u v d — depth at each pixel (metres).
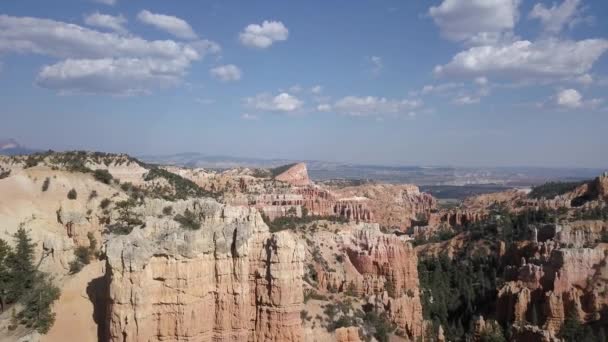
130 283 58.59
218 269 63.12
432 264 159.25
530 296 114.94
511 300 115.88
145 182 113.31
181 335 60.28
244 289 64.06
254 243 65.62
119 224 89.75
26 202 88.69
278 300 64.00
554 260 119.25
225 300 63.38
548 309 108.06
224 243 63.50
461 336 110.25
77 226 86.62
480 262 158.12
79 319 67.75
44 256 80.62
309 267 109.75
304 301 88.38
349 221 146.38
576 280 115.44
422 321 105.88
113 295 58.56
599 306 109.69
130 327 58.12
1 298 71.88
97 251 83.56
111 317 58.84
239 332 63.66
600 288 112.19
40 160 102.19
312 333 79.75
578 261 116.88
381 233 133.75
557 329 106.12
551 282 116.81
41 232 83.75
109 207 92.31
